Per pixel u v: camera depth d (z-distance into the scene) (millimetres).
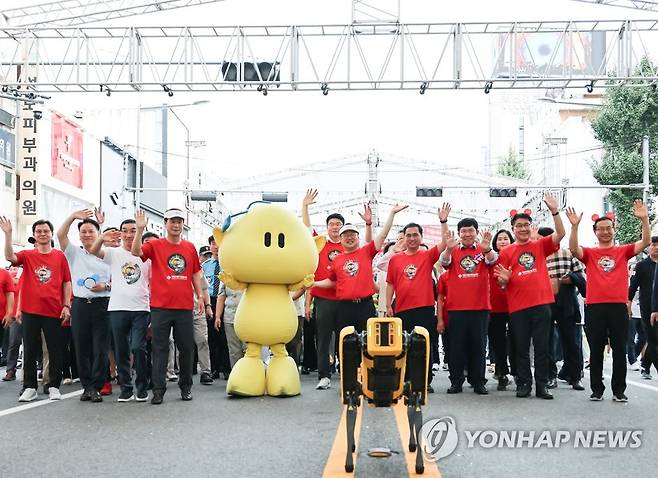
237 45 17781
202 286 12398
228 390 10633
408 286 10938
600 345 10180
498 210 38500
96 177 32094
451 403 9891
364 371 6320
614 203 34000
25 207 25234
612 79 17125
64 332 10945
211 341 13602
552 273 11742
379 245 11398
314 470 6168
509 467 6242
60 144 27797
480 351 10969
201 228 48469
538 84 17750
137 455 6777
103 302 10320
